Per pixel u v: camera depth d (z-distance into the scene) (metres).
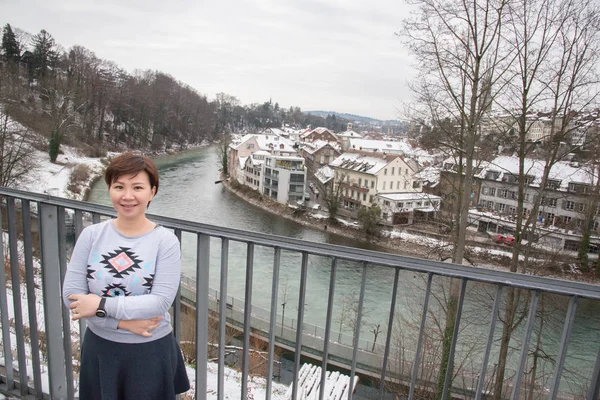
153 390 1.82
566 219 18.55
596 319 16.28
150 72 103.94
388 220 35.88
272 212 41.09
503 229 24.98
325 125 170.75
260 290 20.23
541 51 8.83
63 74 67.31
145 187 1.74
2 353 3.04
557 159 9.39
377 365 14.16
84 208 2.24
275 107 168.25
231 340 14.34
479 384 1.87
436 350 10.03
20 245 11.49
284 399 5.55
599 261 20.20
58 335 2.55
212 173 58.69
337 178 44.75
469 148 9.77
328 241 33.28
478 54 9.33
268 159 45.84
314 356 14.75
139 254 1.75
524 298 9.90
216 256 23.98
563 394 11.30
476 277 1.78
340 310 18.22
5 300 2.63
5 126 24.92
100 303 1.66
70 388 2.59
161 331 1.84
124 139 68.12
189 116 92.31
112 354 1.76
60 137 42.78
